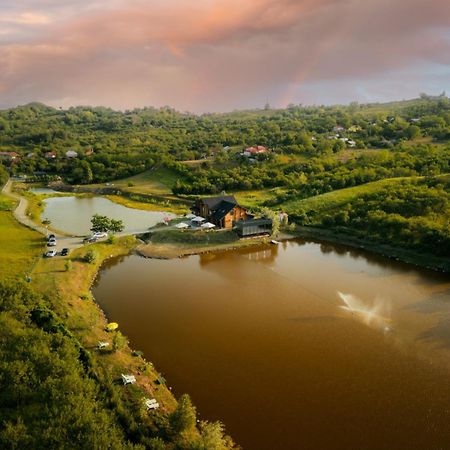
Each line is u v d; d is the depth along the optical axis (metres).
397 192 104.81
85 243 83.62
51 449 28.06
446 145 174.25
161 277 70.81
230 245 88.56
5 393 34.03
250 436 34.88
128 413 33.88
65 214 121.75
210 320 55.09
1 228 95.19
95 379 38.25
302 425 36.22
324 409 38.22
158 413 36.28
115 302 60.41
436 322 54.47
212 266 76.69
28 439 28.75
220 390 40.78
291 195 126.25
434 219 88.38
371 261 79.62
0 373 35.59
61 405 32.22
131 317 55.62
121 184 172.00
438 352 47.44
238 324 54.06
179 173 173.88
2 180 171.12
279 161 175.88
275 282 68.81
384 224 91.62
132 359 44.69
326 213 106.25
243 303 60.41
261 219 95.75
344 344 49.19
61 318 50.31
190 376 42.94
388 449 33.75
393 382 42.09
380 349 48.03
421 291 64.50
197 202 109.38
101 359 42.84
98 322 52.53
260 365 44.91
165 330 52.25
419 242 81.62
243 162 178.75
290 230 100.19
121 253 83.00
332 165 161.38
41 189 175.75
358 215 100.69
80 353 41.41
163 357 46.25
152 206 133.62
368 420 36.84
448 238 76.62
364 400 39.44
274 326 53.56
